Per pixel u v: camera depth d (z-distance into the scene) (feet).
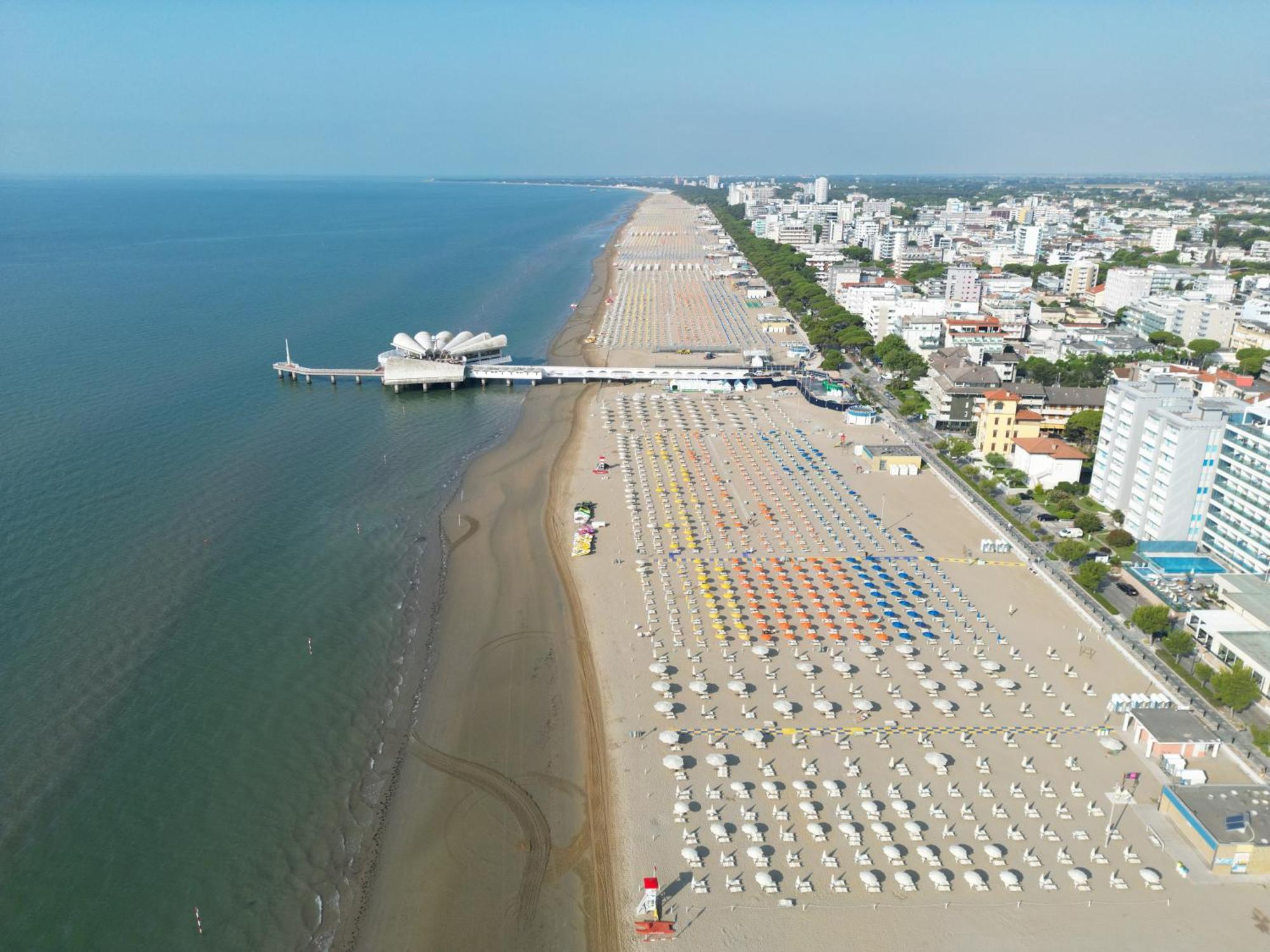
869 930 274.36
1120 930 274.98
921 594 485.97
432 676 409.90
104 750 350.84
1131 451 560.20
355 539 545.44
